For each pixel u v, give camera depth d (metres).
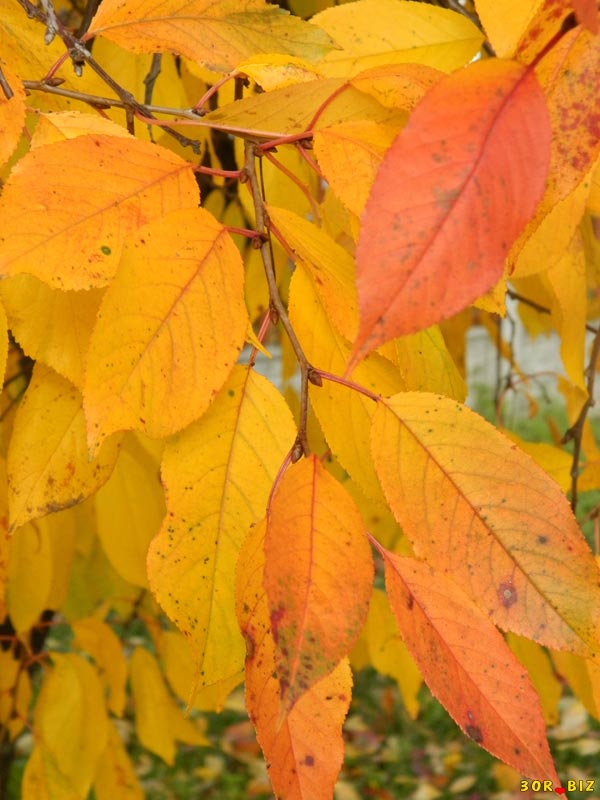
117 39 0.54
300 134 0.49
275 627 0.39
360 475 0.49
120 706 1.20
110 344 0.43
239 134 0.50
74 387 0.55
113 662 1.21
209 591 0.46
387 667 1.13
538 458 0.88
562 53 0.43
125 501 0.99
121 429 0.43
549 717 0.92
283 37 0.56
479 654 0.42
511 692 0.42
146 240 0.44
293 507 0.41
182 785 2.91
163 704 1.22
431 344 0.56
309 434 0.94
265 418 0.47
